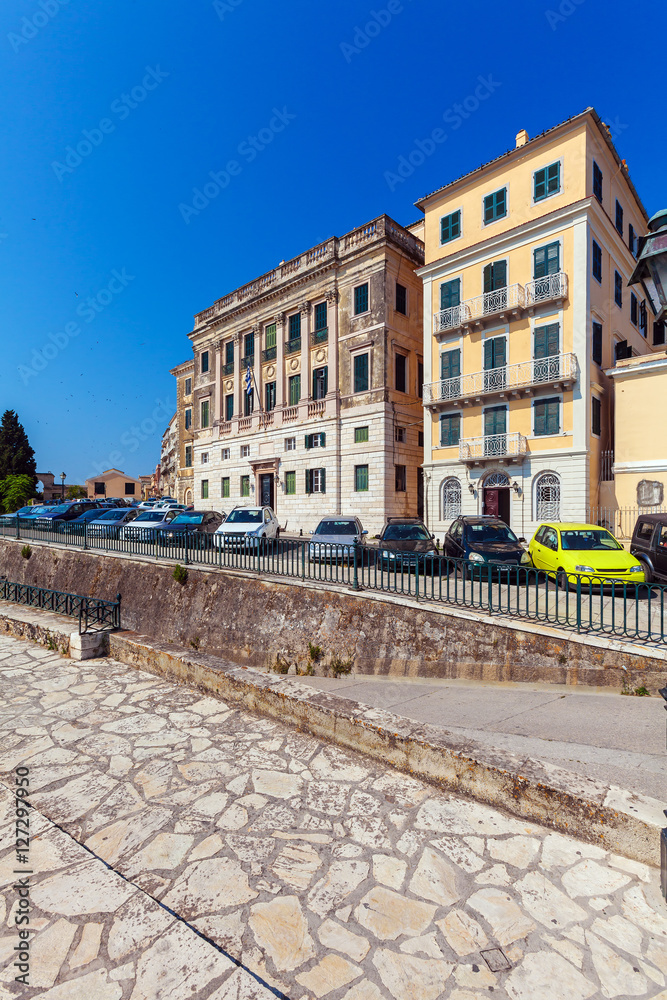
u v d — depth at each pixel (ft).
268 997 6.85
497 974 7.22
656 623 24.56
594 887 9.02
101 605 27.09
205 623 39.29
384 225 82.02
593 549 34.24
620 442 62.03
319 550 34.27
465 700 21.94
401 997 6.84
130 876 9.36
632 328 79.82
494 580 36.52
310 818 11.19
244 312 108.27
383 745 13.61
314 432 91.40
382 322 81.92
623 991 6.96
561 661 22.95
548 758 15.16
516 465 68.54
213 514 71.41
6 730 16.02
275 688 16.80
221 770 13.38
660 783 13.38
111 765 13.71
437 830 10.74
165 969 7.32
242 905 8.61
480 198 73.61
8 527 81.35
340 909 8.50
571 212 63.05
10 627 29.50
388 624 28.63
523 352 68.39
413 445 88.69
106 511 88.02
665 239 9.15
